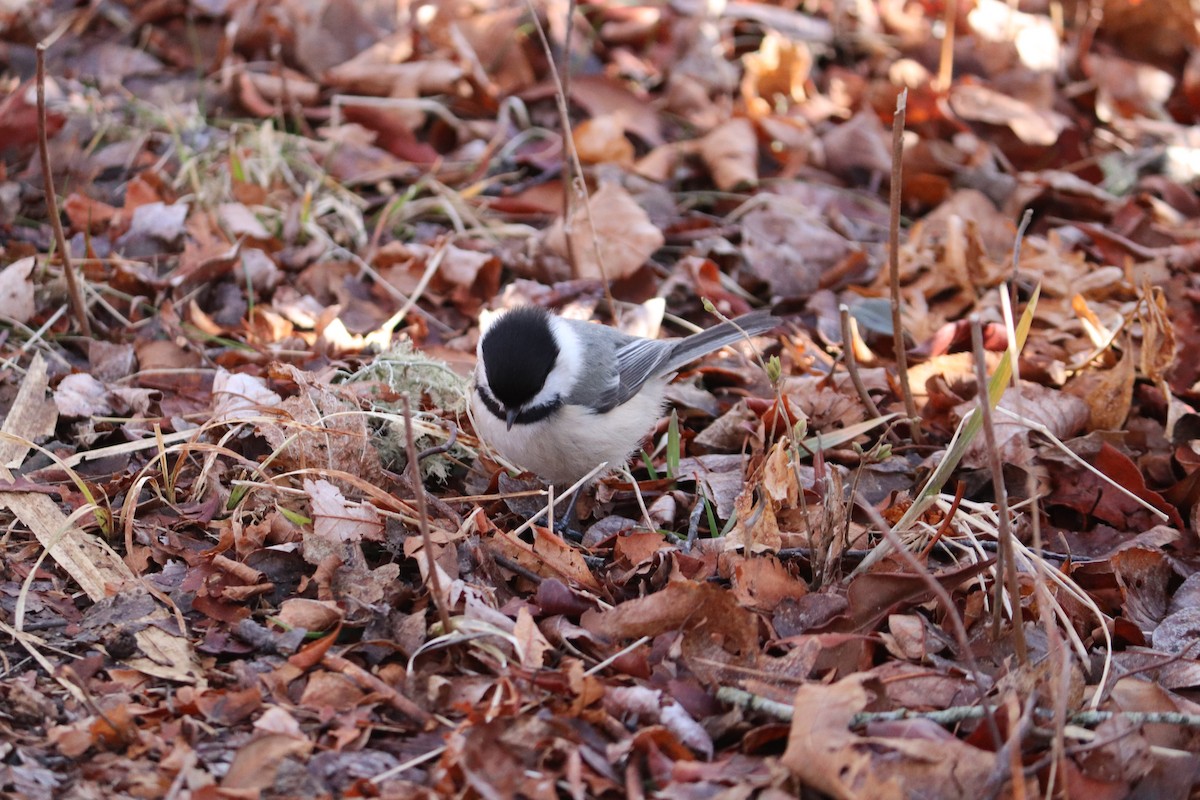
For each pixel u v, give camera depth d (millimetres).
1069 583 4785
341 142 8609
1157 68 10719
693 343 6082
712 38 9945
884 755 3742
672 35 10102
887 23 10812
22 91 8172
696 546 5043
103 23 9617
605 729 3879
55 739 3744
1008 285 7590
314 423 5367
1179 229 8492
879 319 7355
